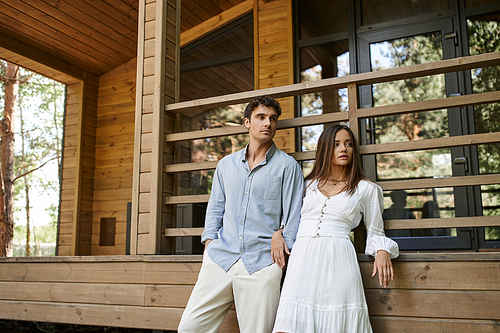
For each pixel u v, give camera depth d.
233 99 2.60
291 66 4.44
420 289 1.96
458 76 3.90
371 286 2.04
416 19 4.08
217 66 4.98
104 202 5.50
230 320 2.27
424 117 3.96
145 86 2.86
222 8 4.86
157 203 2.65
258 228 2.00
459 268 1.91
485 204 3.68
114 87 5.72
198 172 4.88
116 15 4.73
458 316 1.89
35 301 2.80
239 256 1.97
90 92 5.69
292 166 2.06
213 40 5.02
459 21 3.95
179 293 2.39
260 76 4.61
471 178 2.04
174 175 2.82
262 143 2.12
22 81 9.84
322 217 1.90
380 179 4.00
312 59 4.45
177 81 2.96
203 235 2.12
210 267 2.01
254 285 1.90
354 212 1.90
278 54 4.56
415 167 3.92
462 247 3.64
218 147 4.88
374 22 4.25
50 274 2.79
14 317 2.85
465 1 3.96
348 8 4.32
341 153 1.98
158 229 2.64
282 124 2.45
